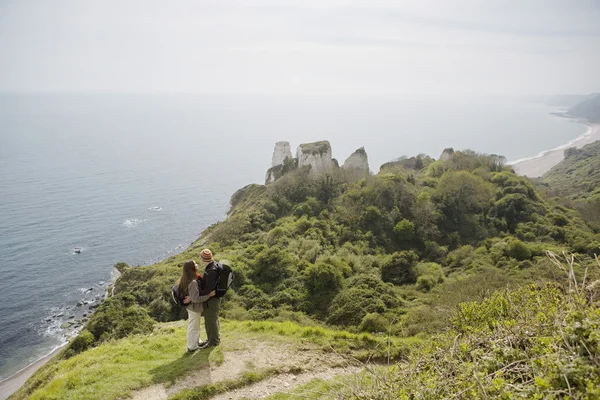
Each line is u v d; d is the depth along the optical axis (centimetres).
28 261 8181
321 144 6819
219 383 866
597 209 6153
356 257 4053
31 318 5816
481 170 6588
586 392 344
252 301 3084
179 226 11688
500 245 4334
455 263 4250
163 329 1348
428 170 7056
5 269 7744
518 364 464
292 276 3409
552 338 440
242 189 7412
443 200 5481
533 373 429
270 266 3578
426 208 5200
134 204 13988
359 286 3058
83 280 7356
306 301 3033
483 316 710
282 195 5919
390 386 535
